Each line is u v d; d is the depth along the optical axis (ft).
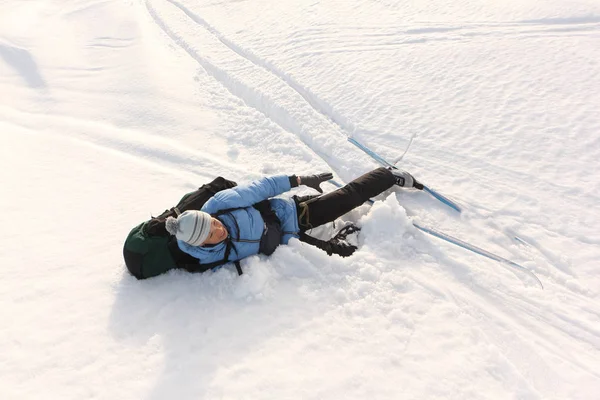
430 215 12.31
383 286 10.06
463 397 7.77
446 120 15.72
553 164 13.53
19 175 14.12
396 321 9.22
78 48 25.75
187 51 24.44
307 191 13.33
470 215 12.17
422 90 17.49
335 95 17.76
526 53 19.16
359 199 11.53
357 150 14.88
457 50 19.93
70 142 16.57
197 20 28.60
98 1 34.50
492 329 9.27
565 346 8.97
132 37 26.63
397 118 16.07
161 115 18.20
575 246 11.12
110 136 16.96
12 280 9.84
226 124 17.20
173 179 14.08
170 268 10.07
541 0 23.30
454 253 11.11
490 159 13.93
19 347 8.30
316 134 15.92
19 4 34.19
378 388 7.82
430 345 8.73
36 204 12.68
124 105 19.21
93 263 10.44
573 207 12.12
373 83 18.24
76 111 19.16
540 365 8.56
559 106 15.84
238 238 9.73
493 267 10.73
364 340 8.77
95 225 11.84
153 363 8.12
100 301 9.41
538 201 12.38
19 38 26.71
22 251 10.74
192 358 8.23
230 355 8.32
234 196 10.01
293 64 20.56
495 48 19.77
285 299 9.59
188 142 16.35
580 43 19.52
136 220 12.05
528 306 9.80
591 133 14.47
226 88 20.01
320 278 10.12
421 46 20.70
